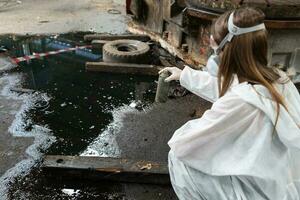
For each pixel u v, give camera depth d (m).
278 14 3.04
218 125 1.43
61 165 2.32
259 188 1.47
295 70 3.43
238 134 1.44
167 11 4.03
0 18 5.33
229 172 1.45
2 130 2.82
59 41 4.61
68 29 5.05
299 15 3.09
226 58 1.46
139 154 2.62
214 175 1.51
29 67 3.89
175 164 1.68
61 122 2.98
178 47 4.08
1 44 4.39
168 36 4.32
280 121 1.36
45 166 2.32
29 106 3.18
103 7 6.27
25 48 4.34
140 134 2.85
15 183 2.31
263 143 1.39
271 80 1.43
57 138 2.77
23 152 2.59
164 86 3.12
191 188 1.63
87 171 2.30
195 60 3.79
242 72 1.43
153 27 4.61
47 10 5.90
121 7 6.34
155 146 2.71
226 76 1.48
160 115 3.12
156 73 3.82
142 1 4.65
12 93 3.37
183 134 1.58
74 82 3.64
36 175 2.38
